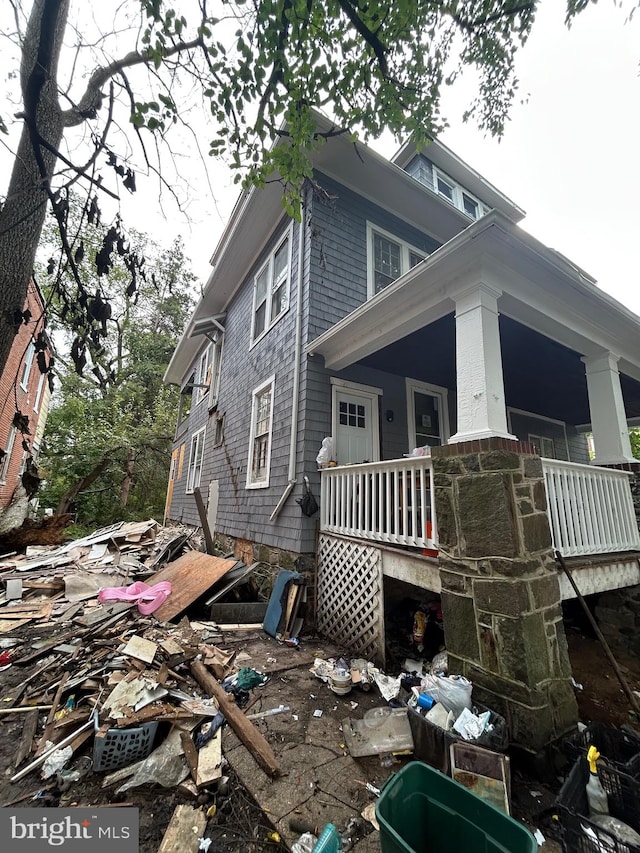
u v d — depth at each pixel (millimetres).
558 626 2664
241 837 1735
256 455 6793
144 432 16672
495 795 1831
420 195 6555
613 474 3969
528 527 2645
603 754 2225
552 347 4828
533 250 3105
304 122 2338
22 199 1785
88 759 2268
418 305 3822
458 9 2375
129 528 8469
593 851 1562
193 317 9961
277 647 3939
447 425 6848
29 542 8172
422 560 3195
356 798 1949
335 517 4578
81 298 2168
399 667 3537
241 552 6738
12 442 10711
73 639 3848
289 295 6133
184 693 2844
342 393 5629
